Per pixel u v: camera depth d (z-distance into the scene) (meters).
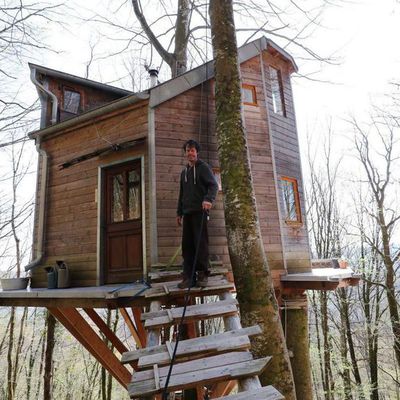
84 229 6.25
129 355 2.66
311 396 5.90
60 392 14.19
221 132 4.21
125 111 6.12
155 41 8.56
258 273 3.68
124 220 5.91
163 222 5.41
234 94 4.27
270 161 6.55
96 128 6.41
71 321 5.44
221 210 5.89
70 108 7.95
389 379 15.08
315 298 14.93
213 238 5.69
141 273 5.55
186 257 3.98
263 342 3.43
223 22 4.50
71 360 14.34
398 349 11.95
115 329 12.52
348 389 12.72
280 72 7.68
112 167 6.23
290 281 6.06
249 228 3.82
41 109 7.40
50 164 7.00
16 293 5.64
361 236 14.43
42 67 7.46
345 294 13.88
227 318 3.19
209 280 4.18
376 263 13.84
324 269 7.80
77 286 6.06
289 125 7.48
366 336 13.59
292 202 7.07
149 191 5.50
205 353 2.71
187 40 8.56
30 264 6.43
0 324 15.06
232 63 4.37
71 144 6.77
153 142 5.64
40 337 14.22
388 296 12.15
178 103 6.01
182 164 5.77
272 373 3.34
